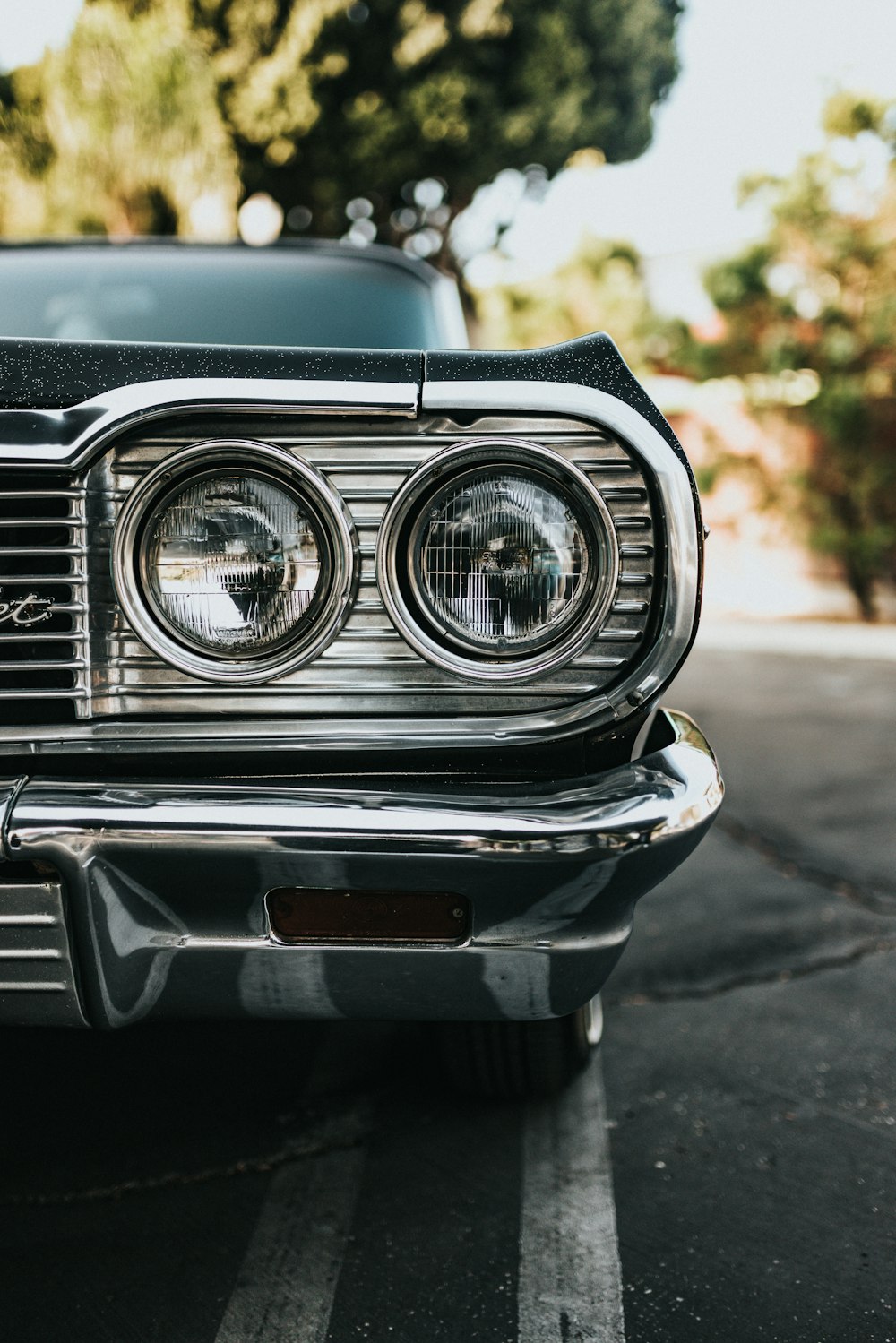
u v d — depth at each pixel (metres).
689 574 1.39
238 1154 1.94
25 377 1.42
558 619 1.41
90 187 10.59
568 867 1.30
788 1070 2.27
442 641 1.40
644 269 16.39
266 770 1.42
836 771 4.95
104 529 1.39
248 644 1.40
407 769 1.44
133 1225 1.75
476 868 1.30
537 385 1.39
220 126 11.05
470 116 13.01
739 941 2.96
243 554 1.39
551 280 16.16
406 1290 1.61
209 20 11.81
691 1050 2.35
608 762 1.47
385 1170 1.90
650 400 1.42
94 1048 2.32
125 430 1.37
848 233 10.68
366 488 1.39
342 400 1.36
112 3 10.73
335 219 13.49
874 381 10.88
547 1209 1.80
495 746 1.41
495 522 1.40
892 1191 1.86
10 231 10.97
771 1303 1.59
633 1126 2.04
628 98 14.21
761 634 10.50
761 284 11.17
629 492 1.39
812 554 12.02
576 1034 1.99
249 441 1.37
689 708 6.59
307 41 11.84
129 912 1.34
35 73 11.01
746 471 11.92
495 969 1.39
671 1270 1.66
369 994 1.41
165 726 1.40
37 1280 1.62
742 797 4.48
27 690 1.39
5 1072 2.22
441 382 1.38
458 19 12.74
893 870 3.57
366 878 1.32
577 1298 1.60
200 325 2.58
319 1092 2.15
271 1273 1.64
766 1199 1.83
